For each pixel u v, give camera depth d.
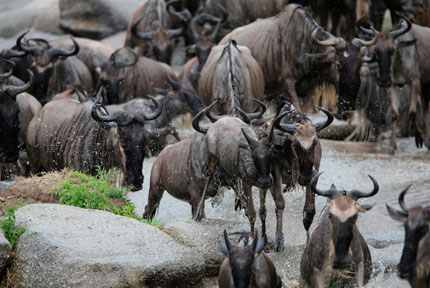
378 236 42.94
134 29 84.06
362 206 32.25
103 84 70.44
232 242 40.22
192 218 43.12
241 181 40.75
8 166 58.81
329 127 68.06
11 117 55.25
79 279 35.06
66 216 39.66
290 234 45.47
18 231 38.81
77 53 71.50
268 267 33.72
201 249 39.41
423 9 71.31
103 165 48.78
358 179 55.75
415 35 63.91
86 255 35.91
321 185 54.72
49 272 35.72
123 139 46.28
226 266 33.75
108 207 42.69
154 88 69.38
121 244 37.19
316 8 66.69
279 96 62.22
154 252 36.88
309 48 58.50
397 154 62.12
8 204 43.56
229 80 50.34
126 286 35.22
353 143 66.19
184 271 36.69
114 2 98.00
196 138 44.12
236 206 44.62
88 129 49.50
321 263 33.00
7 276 37.09
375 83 65.75
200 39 80.25
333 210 32.00
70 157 49.59
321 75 58.91
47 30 102.44
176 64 89.88
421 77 64.38
